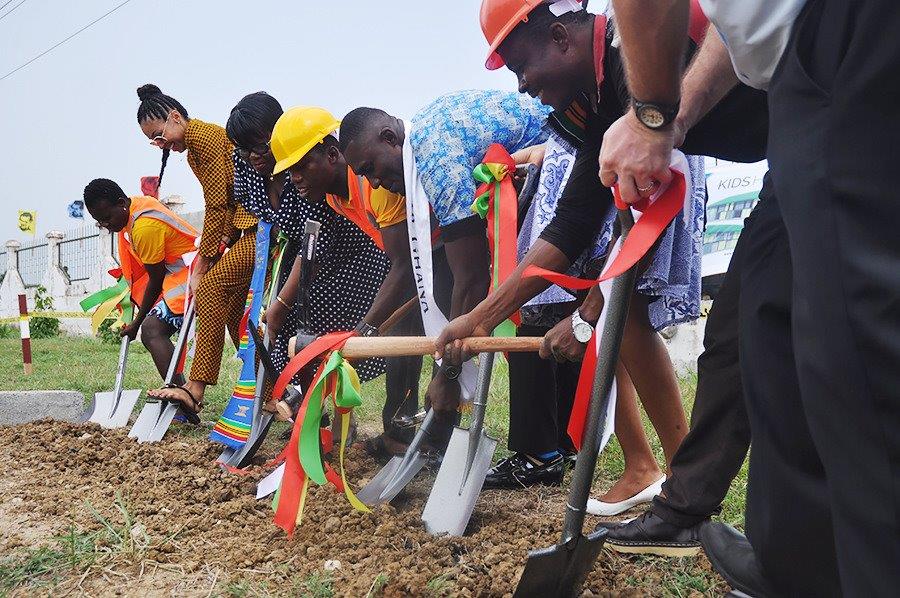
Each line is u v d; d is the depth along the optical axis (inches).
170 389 180.2
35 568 95.3
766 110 76.7
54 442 169.6
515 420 129.0
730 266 84.6
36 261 739.4
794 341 45.8
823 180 42.7
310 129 137.1
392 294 132.7
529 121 123.6
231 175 185.5
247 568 94.7
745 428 85.7
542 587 76.7
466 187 117.3
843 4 43.3
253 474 135.6
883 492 41.0
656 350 105.7
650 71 58.5
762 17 50.4
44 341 516.1
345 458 147.0
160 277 204.7
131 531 106.0
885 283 40.1
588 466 76.9
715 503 88.7
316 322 160.1
